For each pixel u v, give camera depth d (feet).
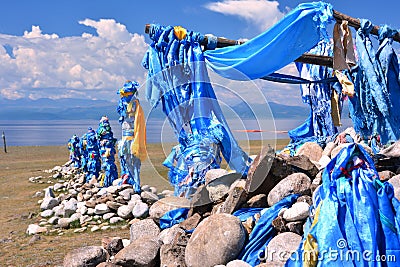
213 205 21.83
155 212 24.23
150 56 22.50
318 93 36.96
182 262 18.42
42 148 117.60
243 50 23.20
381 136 24.49
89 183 49.37
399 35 24.67
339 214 13.99
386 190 14.35
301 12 22.72
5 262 25.59
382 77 23.93
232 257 17.25
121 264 19.22
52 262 24.76
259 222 18.48
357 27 24.20
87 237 30.66
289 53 23.81
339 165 14.67
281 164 21.70
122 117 35.50
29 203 45.29
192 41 22.54
